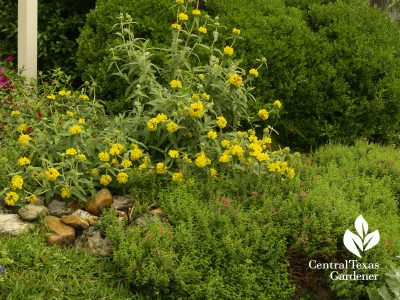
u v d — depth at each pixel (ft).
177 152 12.10
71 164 11.60
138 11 16.16
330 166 14.06
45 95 15.28
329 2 19.67
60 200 11.84
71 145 11.90
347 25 17.47
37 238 10.69
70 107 14.12
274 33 16.67
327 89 16.92
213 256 10.64
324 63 16.78
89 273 10.30
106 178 11.81
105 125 13.94
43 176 11.49
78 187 11.51
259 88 16.52
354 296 10.82
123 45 14.32
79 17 20.06
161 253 10.21
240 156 12.20
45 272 10.05
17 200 11.38
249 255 10.53
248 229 11.08
